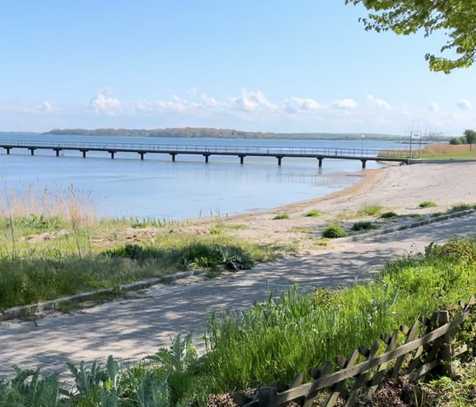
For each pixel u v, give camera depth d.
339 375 3.49
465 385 4.49
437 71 13.88
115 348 6.52
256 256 12.26
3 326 7.50
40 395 3.53
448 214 19.91
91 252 12.12
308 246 13.96
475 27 11.85
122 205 33.94
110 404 3.42
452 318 4.75
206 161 86.88
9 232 16.34
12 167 73.75
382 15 12.23
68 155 111.75
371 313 4.95
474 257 7.64
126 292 9.28
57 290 8.77
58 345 6.67
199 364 4.36
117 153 120.12
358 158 74.31
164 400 3.41
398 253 12.78
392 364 4.21
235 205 34.09
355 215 22.36
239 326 4.82
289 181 53.50
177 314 8.01
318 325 4.55
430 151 101.00
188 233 17.16
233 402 3.41
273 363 4.00
